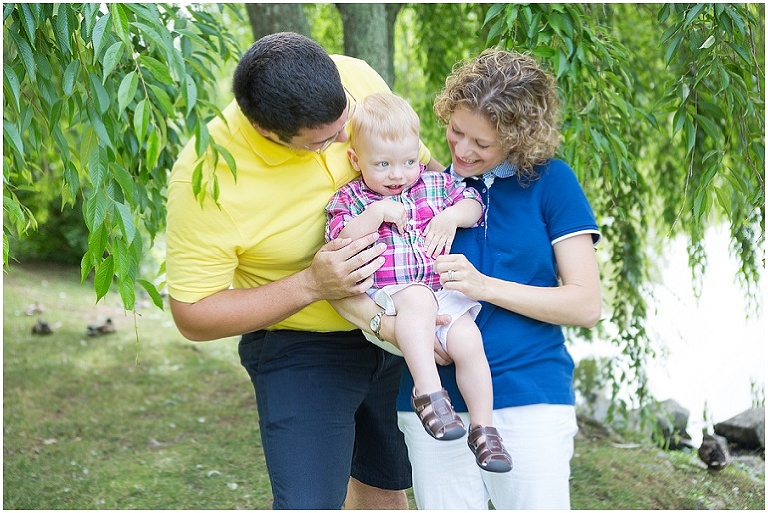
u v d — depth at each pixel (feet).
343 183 6.66
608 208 11.27
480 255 6.28
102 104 6.46
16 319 18.69
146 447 12.19
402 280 6.23
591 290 5.98
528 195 6.21
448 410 5.78
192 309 6.47
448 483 6.23
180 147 9.66
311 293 6.27
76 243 24.18
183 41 8.47
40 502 10.29
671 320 13.16
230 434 12.73
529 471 5.92
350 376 7.12
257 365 7.23
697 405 13.29
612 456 11.77
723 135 9.73
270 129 5.84
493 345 6.09
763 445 11.89
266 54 5.72
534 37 8.59
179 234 6.40
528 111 5.88
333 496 6.78
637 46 12.49
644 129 12.14
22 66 6.86
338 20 15.31
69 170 7.03
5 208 6.77
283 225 6.49
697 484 10.84
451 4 12.95
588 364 14.01
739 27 7.77
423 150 7.28
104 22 5.84
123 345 17.30
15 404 13.70
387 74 11.84
